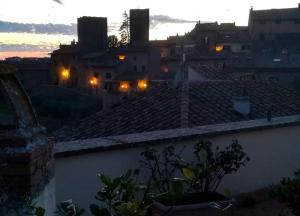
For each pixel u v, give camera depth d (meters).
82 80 61.84
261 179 6.52
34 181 2.87
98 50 73.81
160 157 5.36
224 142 6.05
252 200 5.66
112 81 54.94
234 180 6.14
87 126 13.13
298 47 59.88
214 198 4.79
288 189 4.14
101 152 4.84
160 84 15.58
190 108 12.24
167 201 4.45
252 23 69.44
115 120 12.73
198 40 69.50
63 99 52.53
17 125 2.90
